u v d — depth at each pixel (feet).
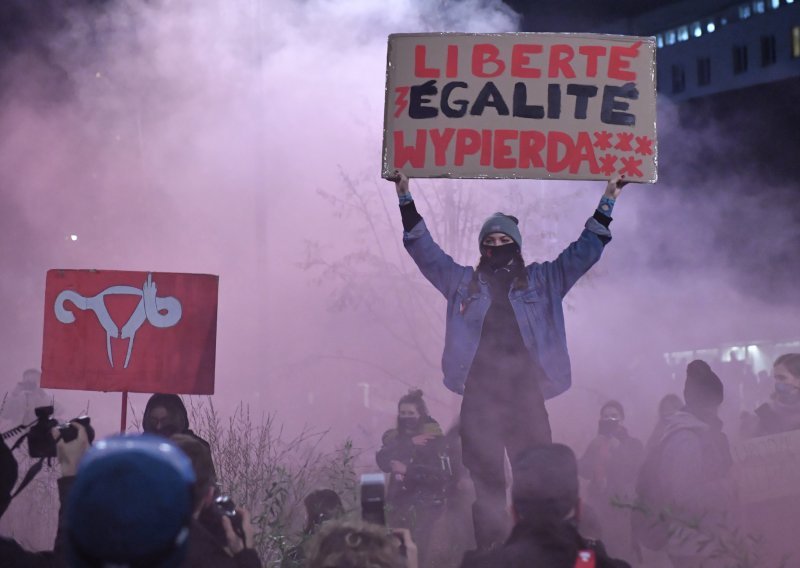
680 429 19.53
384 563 10.75
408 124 19.69
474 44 19.74
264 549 20.03
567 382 18.54
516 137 19.62
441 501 24.82
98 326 22.26
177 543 5.88
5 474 12.44
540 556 10.69
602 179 19.51
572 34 19.67
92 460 5.90
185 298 22.27
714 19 167.73
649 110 19.70
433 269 18.86
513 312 18.52
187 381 22.11
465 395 18.49
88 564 5.78
